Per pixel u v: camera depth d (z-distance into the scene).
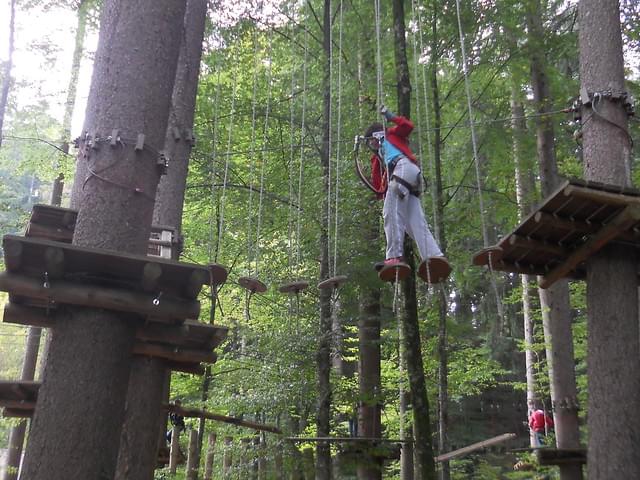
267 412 10.15
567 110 6.96
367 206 9.36
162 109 4.85
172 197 7.45
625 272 6.04
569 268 6.19
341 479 10.23
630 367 5.77
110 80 4.75
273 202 11.17
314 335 9.16
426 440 6.37
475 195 11.38
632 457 5.52
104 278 4.12
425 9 9.80
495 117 11.25
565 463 8.02
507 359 17.06
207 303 12.77
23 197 20.64
